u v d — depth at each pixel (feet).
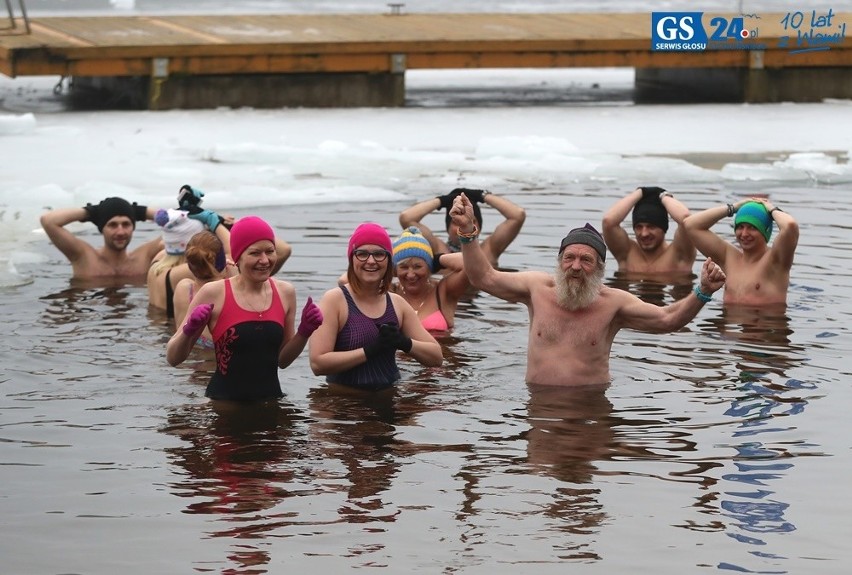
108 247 39.01
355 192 51.26
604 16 90.22
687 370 28.30
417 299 32.73
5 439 23.38
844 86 81.51
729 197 50.03
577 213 46.83
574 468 22.02
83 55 69.77
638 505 20.25
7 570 17.79
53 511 19.95
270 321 26.18
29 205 48.52
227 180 54.13
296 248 40.52
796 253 40.65
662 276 39.19
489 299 35.86
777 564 18.02
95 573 17.71
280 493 20.79
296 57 73.61
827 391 26.50
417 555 18.33
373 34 78.69
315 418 24.90
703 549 18.54
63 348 29.86
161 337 31.07
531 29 81.71
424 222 45.47
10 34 74.38
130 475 21.57
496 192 51.47
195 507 20.17
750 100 80.18
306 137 65.57
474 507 20.16
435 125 70.18
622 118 73.31
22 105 77.56
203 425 24.35
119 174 54.90
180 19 85.25
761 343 30.60
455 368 28.68
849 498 20.49
